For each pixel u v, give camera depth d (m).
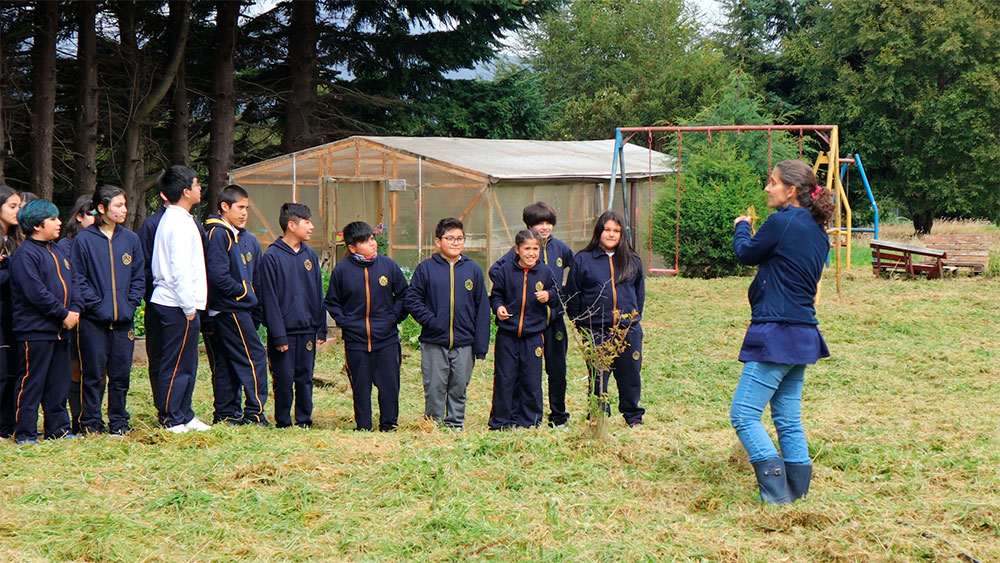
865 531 4.28
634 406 6.91
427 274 7.05
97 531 4.34
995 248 21.00
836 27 35.75
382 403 7.13
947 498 4.77
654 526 4.45
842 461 5.41
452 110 26.39
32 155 17.00
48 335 6.11
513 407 7.11
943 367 9.52
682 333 12.12
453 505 4.67
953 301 14.14
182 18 19.09
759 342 4.75
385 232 16.36
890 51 33.31
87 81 17.91
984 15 33.66
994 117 33.56
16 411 6.20
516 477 5.09
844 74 35.09
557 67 52.47
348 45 25.72
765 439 4.76
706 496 4.85
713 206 18.80
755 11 44.00
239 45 24.09
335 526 4.46
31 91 19.86
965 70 33.41
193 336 6.51
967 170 33.94
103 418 7.29
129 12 20.19
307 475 5.14
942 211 36.09
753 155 22.23
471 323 7.10
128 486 5.02
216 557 4.12
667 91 44.84
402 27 24.67
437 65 26.12
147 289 6.63
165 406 6.45
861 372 9.42
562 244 7.47
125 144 19.33
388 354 7.09
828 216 4.77
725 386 8.99
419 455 5.48
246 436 6.11
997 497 4.73
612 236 6.73
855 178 35.81
